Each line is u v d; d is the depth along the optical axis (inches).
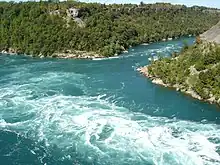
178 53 4370.1
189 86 3366.1
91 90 3346.5
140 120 2518.5
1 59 5290.4
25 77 3880.4
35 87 3405.5
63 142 2170.3
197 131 2321.6
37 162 1950.1
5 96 3070.9
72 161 1953.7
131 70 4315.9
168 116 2655.0
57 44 5787.4
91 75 4035.4
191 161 1903.3
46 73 4128.9
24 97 3046.3
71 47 5812.0
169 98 3152.1
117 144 2118.6
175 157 1947.6
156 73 3838.6
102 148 2078.0
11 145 2148.1
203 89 3169.3
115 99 3058.6
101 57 5413.4
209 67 3358.8
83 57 5447.8
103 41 5935.0
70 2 7445.9
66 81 3695.9
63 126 2394.2
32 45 5846.5
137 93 3282.5
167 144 2103.8
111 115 2596.0
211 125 2458.2
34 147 2119.8
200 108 2883.9
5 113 2655.0
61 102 2906.0
